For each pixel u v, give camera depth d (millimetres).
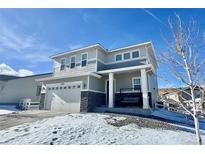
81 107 11109
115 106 12062
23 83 23094
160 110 10859
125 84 12430
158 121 7699
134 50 13141
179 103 3596
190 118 9500
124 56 13617
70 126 5656
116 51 14234
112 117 7551
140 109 9664
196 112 3182
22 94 22516
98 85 12609
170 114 10188
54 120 6586
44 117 7648
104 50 14352
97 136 4949
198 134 3162
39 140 4418
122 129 5863
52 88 13688
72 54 15414
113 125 6270
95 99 11805
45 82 14445
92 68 13273
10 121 6918
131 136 5156
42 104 13922
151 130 6043
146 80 10430
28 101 18391
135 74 12133
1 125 6164
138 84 11797
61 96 12711
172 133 5820
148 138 5047
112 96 11273
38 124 6027
